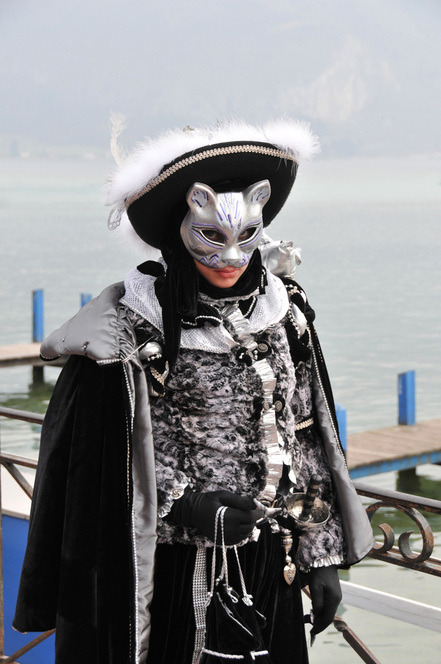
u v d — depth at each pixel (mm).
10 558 3766
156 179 2250
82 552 2193
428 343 23234
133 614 2137
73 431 2242
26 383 19562
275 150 2277
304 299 2502
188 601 2312
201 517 2211
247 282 2340
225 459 2299
